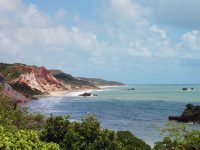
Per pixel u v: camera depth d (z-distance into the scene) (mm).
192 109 86812
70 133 23547
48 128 24594
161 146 26641
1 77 143000
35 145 18828
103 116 107438
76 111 123000
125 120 96062
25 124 35156
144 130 74250
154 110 128875
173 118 89500
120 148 24375
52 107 136750
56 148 19781
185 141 26734
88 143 23797
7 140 17594
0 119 30656
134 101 176625
